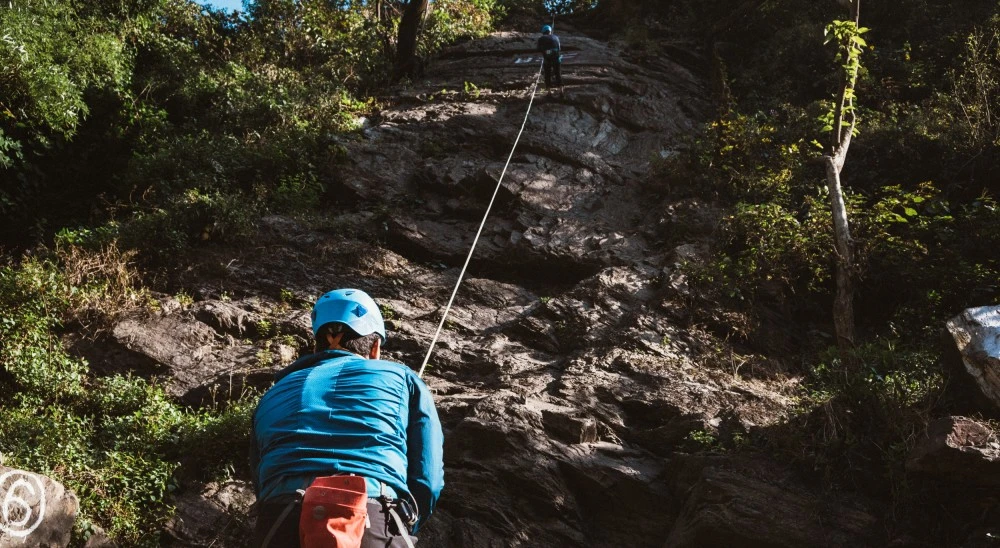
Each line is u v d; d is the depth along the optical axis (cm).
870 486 590
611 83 1662
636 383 784
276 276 991
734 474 607
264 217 1109
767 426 669
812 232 989
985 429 535
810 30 1778
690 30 2069
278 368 814
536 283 1065
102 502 611
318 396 254
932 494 557
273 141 1342
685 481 637
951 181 1131
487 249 1097
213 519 632
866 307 967
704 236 1074
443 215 1204
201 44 1745
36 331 800
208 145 1325
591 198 1226
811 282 962
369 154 1329
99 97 1426
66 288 871
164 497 642
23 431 655
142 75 1598
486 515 628
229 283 972
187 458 677
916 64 1555
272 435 248
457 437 675
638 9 2297
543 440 679
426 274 1037
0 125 1274
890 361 709
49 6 1372
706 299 927
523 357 860
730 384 792
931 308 911
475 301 982
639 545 636
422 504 253
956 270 925
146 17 1680
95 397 749
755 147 1254
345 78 1700
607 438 714
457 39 2069
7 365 752
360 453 242
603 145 1448
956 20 1642
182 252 1005
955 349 599
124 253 970
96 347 827
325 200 1254
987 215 997
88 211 1319
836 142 998
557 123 1474
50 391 749
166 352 828
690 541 584
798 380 847
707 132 1309
